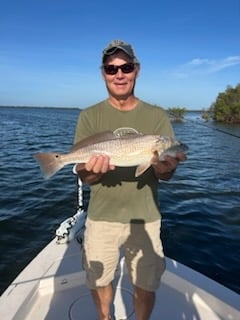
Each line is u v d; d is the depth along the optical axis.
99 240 2.56
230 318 2.96
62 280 3.32
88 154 2.51
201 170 13.95
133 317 3.01
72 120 60.38
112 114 2.55
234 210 8.01
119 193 2.50
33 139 23.47
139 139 2.45
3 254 5.63
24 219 7.14
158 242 2.61
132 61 2.43
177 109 58.31
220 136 31.42
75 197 8.74
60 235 4.00
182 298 3.23
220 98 58.75
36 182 10.27
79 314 3.02
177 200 8.80
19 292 3.05
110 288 2.71
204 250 5.78
